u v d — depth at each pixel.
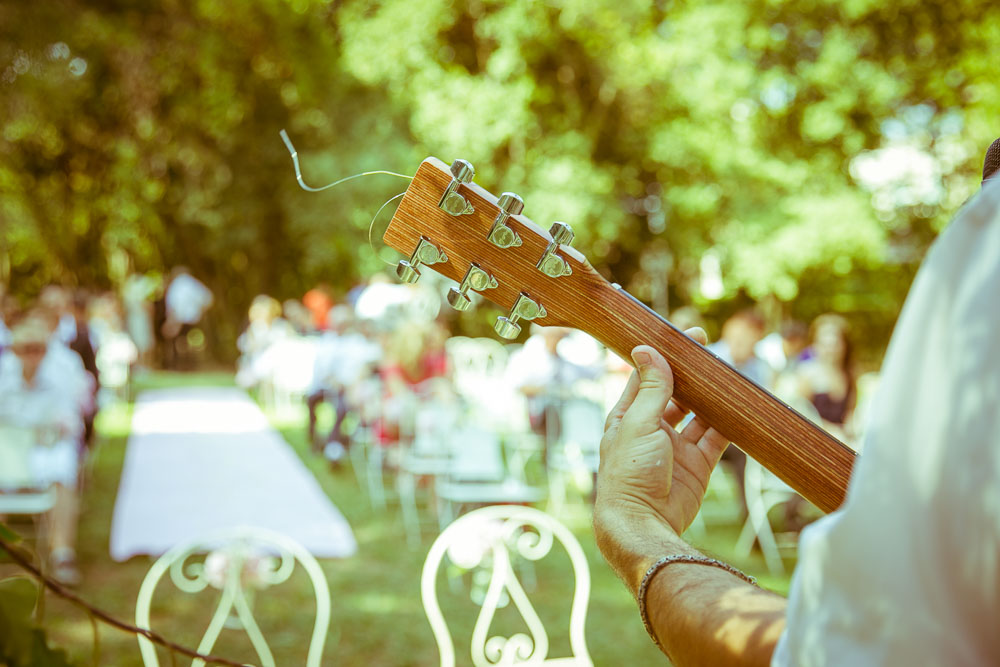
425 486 7.55
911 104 17.16
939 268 0.52
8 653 0.95
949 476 0.50
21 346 5.87
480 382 8.93
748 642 0.66
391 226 1.07
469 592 5.41
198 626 4.67
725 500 8.09
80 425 6.98
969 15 16.41
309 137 18.73
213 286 23.41
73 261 21.61
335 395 9.55
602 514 0.88
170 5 16.19
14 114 14.05
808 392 6.54
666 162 16.52
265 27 17.06
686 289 19.98
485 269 1.06
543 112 16.77
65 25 13.77
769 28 16.02
